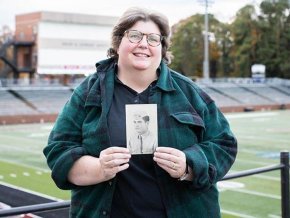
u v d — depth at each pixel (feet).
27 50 153.17
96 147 7.75
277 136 79.30
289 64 204.33
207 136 8.23
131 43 7.93
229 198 37.52
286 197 12.75
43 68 133.80
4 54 148.46
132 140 7.66
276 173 46.37
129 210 7.77
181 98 8.11
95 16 140.26
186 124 7.88
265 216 32.83
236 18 209.56
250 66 205.87
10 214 8.40
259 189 40.34
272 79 173.68
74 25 137.49
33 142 71.26
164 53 8.50
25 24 151.94
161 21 8.07
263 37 204.03
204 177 7.66
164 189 7.75
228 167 8.19
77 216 8.08
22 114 104.06
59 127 8.11
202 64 212.02
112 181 7.72
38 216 27.12
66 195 38.29
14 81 131.54
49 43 133.90
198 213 7.98
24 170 49.67
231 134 8.42
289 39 205.57
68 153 7.71
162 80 8.08
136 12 7.99
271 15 204.33
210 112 8.38
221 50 214.07
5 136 78.74
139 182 7.76
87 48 139.85
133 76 8.13
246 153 61.87
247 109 135.33
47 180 44.42
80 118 8.08
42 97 120.37
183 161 7.49
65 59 136.77
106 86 8.04
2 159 56.49
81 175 7.64
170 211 7.77
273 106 143.43
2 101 113.09
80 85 8.40
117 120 7.86
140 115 7.68
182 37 211.82
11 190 39.73
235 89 153.28
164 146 7.77
